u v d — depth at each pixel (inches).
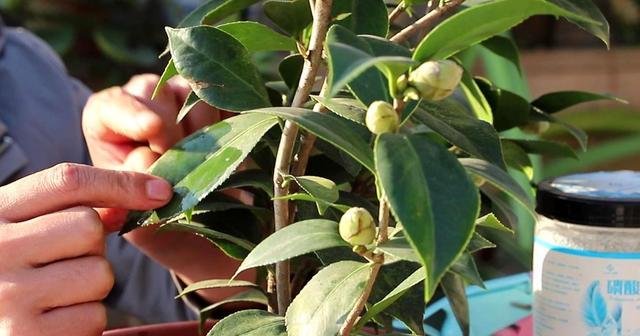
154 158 33.7
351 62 23.0
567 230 30.5
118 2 116.1
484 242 27.8
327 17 27.5
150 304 50.6
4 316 29.0
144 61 114.7
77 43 115.6
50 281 29.1
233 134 29.0
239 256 32.0
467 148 27.6
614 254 30.0
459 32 25.2
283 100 31.2
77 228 29.3
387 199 23.5
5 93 55.9
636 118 117.3
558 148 35.1
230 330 28.4
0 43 56.7
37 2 114.0
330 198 27.6
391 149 24.0
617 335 30.2
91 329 29.7
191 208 28.9
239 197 37.6
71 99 57.9
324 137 25.3
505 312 39.6
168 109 34.5
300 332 26.9
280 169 28.6
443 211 23.5
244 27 29.4
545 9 24.9
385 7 29.2
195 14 32.0
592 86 127.3
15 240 29.2
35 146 55.3
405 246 25.6
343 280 27.3
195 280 40.4
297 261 31.8
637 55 134.5
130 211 29.6
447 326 38.3
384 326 30.9
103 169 29.6
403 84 24.6
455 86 24.4
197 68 29.1
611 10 142.4
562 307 30.7
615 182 32.0
